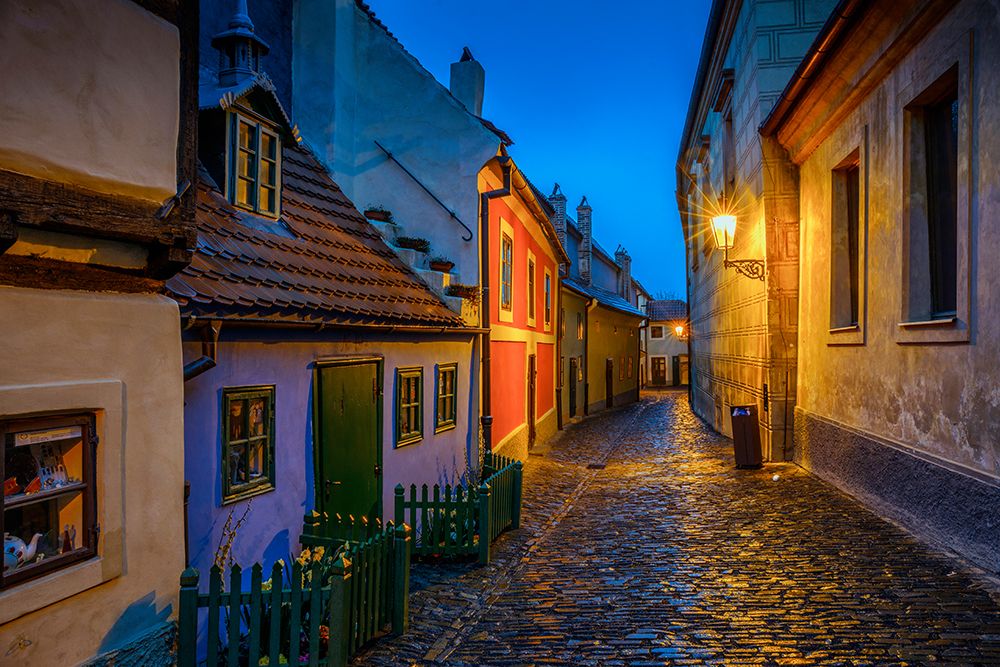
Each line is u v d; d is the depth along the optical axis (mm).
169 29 4129
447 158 11641
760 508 9336
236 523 5273
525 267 16047
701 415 24922
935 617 5230
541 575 7062
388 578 5672
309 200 9016
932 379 7223
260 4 10742
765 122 12008
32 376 3332
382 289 8375
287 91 11477
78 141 3504
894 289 8141
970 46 6387
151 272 4137
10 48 3154
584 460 15500
